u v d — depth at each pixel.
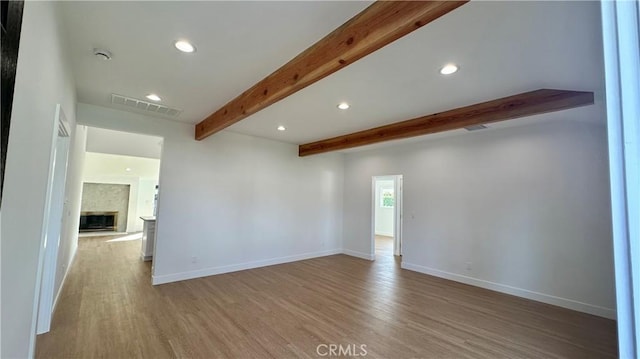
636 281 0.38
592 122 3.62
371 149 6.29
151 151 7.17
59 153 2.91
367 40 1.77
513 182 4.21
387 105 3.44
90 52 2.31
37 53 1.33
